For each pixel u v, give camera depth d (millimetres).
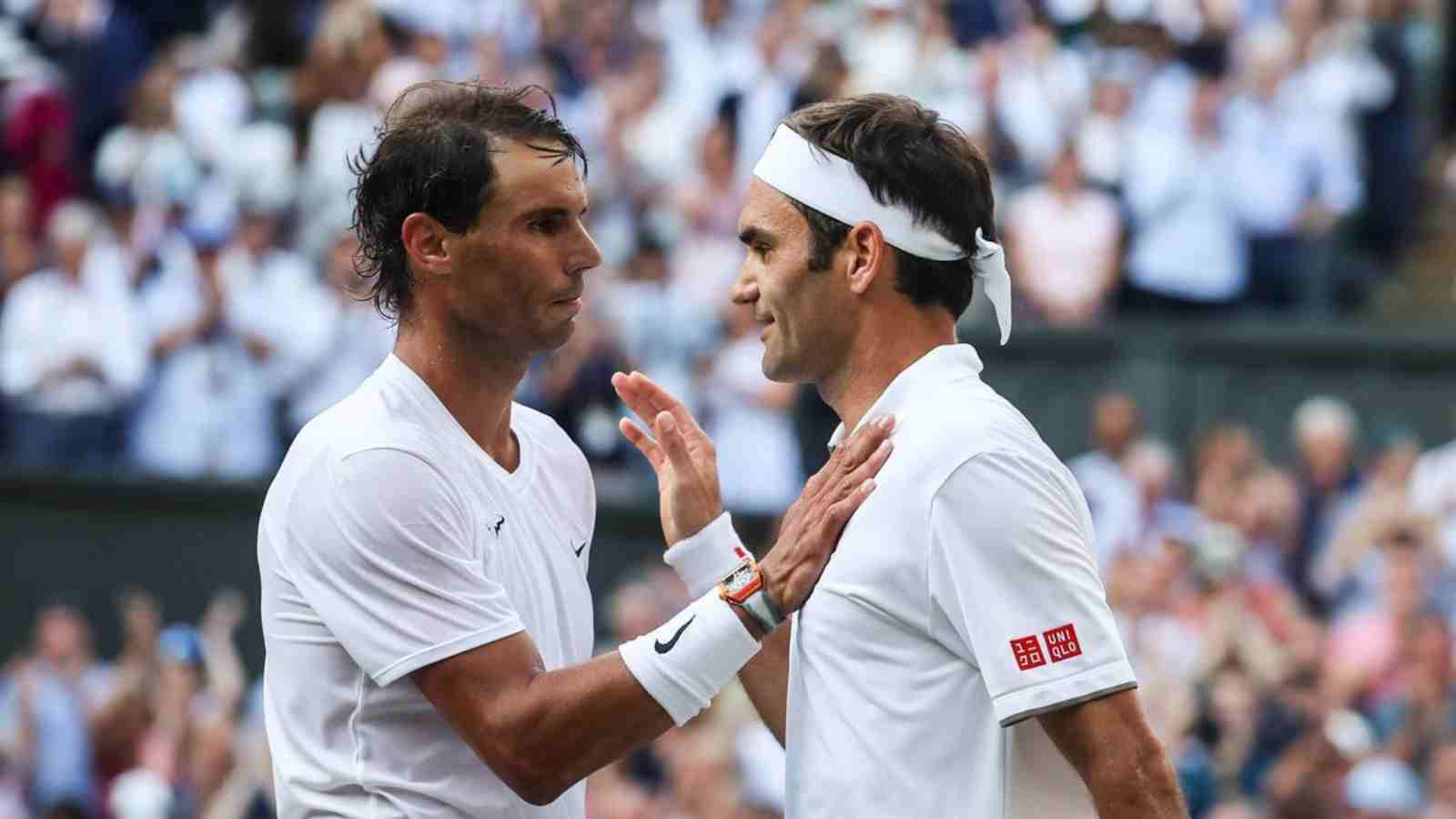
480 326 11312
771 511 32344
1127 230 35156
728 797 25625
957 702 10484
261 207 36906
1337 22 37781
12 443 35531
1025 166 35625
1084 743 10242
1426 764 26594
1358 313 36938
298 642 11258
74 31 40719
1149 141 35281
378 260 11570
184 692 31312
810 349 11148
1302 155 35969
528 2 40281
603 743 10828
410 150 11281
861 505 10672
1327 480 31250
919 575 10445
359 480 10984
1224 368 32719
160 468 35031
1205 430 32688
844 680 10680
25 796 30859
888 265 10969
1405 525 29484
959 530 10312
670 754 26641
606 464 33156
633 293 34500
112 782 30953
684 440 12500
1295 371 32500
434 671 10906
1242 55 36469
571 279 11352
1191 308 35156
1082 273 34625
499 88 11562
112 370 35500
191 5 41531
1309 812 25906
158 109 38844
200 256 35594
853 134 10961
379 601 10922
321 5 41188
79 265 35844
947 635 10461
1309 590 30375
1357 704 27250
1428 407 31875
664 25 39219
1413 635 27875
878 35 37031
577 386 33125
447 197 11188
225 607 33625
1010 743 10500
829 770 10695
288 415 34781
